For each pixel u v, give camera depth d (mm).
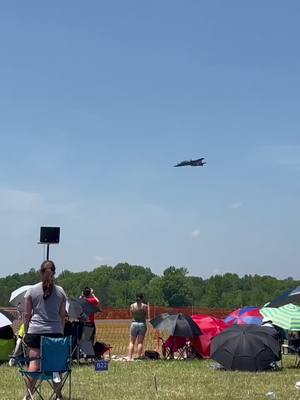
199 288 91500
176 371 14484
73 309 15930
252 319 19281
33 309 9445
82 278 89688
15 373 13805
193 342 17703
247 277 92938
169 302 86625
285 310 16078
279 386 12102
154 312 37344
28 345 9461
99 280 89375
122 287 88000
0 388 11742
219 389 11711
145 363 16250
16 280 75188
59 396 9820
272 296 86625
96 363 13727
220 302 87875
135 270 93812
